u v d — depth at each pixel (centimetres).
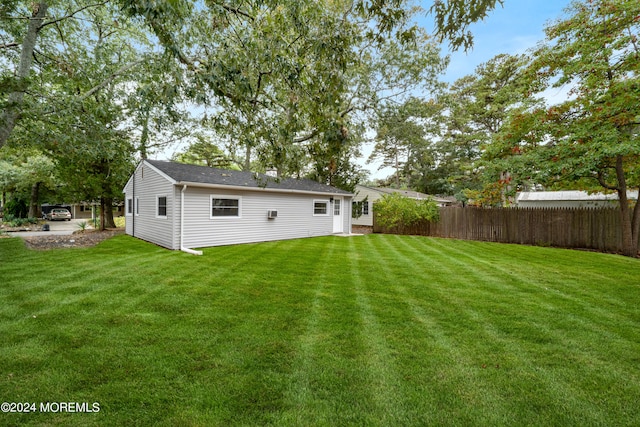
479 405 196
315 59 345
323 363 244
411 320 336
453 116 2183
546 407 195
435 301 403
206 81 310
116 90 895
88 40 863
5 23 588
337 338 289
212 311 354
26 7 674
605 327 321
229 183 965
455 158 2619
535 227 1073
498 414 187
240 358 249
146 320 324
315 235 1295
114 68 885
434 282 501
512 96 1543
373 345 276
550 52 872
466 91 2202
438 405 195
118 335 287
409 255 774
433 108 1425
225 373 227
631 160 889
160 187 927
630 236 872
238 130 398
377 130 1469
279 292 434
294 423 178
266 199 1089
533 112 938
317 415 185
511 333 305
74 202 1381
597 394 208
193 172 993
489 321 336
